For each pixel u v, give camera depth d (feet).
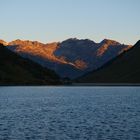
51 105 402.31
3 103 432.25
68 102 455.22
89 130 209.97
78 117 275.80
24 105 400.88
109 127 221.25
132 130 208.95
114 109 345.92
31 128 217.77
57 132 203.72
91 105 400.67
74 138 185.98
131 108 356.38
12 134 197.06
